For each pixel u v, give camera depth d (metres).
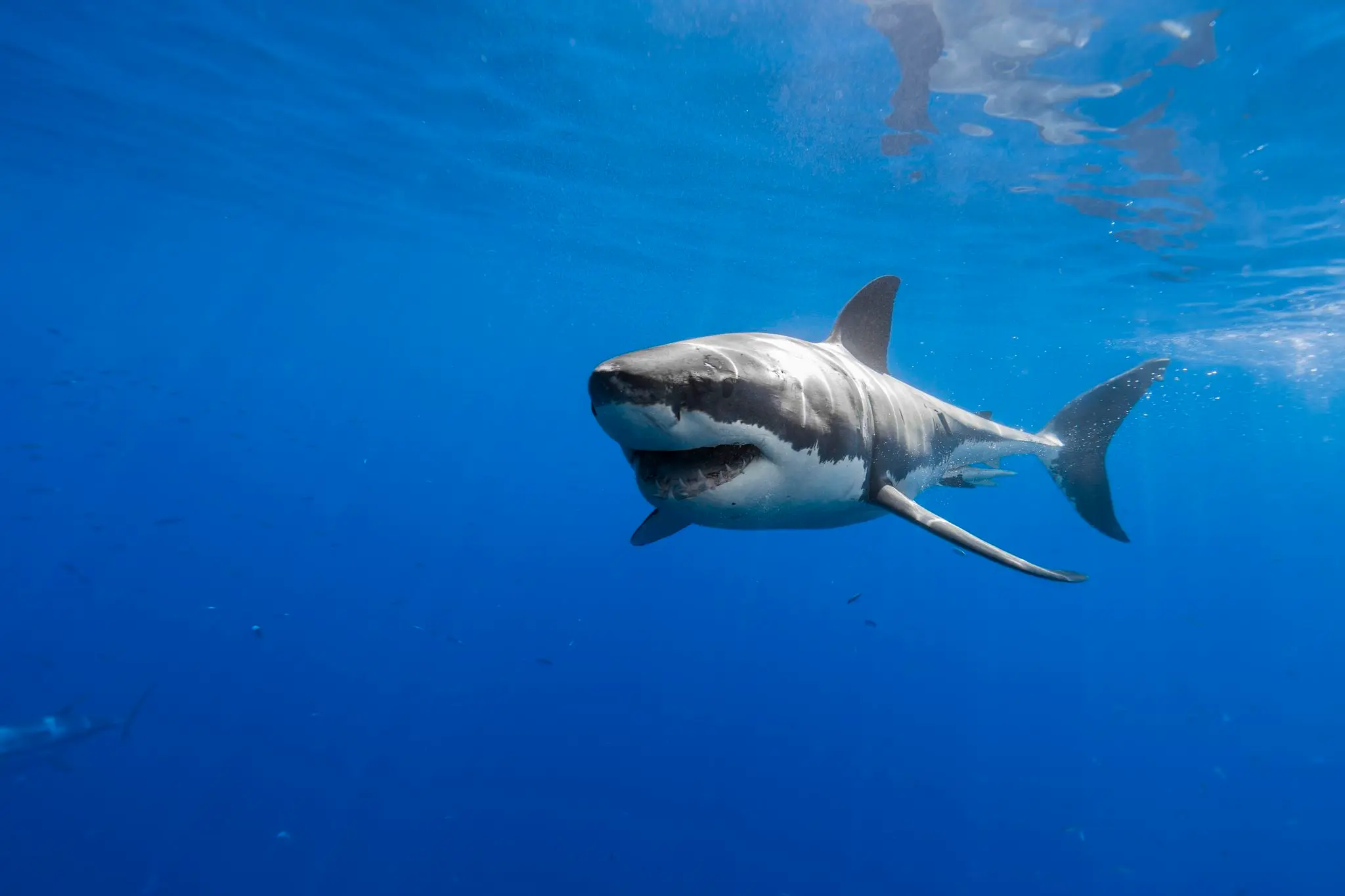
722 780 19.45
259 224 26.70
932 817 18.27
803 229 16.33
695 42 9.44
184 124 16.05
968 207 13.64
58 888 14.77
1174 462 53.84
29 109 16.44
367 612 41.62
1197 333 20.14
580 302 31.64
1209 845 16.92
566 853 15.53
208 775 19.89
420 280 33.84
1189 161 10.56
